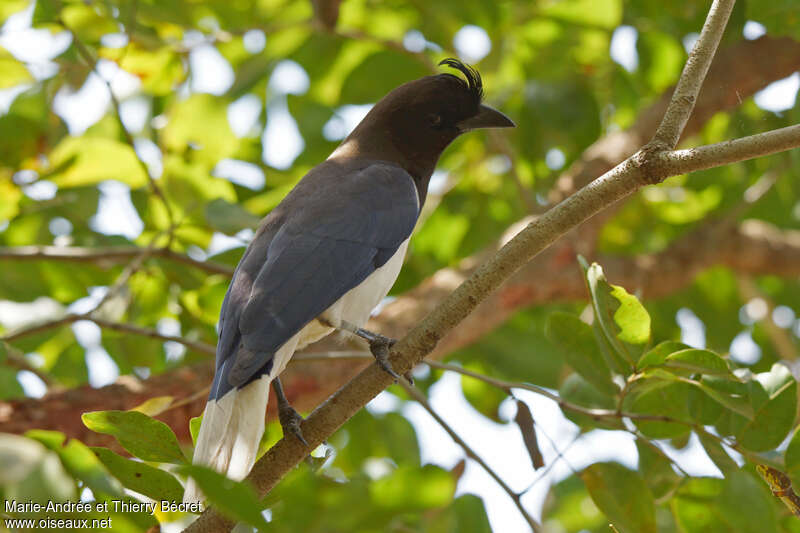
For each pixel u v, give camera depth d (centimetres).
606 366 793
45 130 1153
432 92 1013
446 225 1444
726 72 1244
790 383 716
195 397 923
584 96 1263
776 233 1464
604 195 675
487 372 1333
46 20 1080
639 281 1348
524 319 1405
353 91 1297
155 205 1161
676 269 1375
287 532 610
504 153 1247
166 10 1189
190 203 1147
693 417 770
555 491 1163
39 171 1152
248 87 1259
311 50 1323
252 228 972
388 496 615
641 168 669
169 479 655
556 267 1231
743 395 714
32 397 984
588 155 1266
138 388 1006
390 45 1243
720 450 755
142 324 1197
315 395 1081
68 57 1141
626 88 1350
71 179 1129
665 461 807
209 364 1036
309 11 1355
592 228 1270
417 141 1017
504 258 688
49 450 564
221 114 1245
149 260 1138
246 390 727
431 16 1302
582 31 1315
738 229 1430
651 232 1489
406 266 1382
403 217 915
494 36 1280
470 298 687
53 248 1078
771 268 1434
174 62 1223
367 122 1034
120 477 651
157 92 1252
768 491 763
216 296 1138
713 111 1255
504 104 1372
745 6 1092
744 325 1603
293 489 615
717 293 1533
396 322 1142
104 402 989
